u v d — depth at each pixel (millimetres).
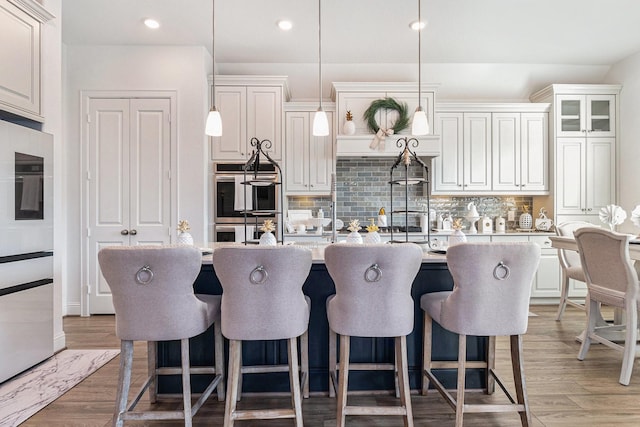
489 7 3258
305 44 3959
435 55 4285
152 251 1567
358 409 1694
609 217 3191
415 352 2213
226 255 1599
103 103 3895
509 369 2512
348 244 1647
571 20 3490
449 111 4469
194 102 3930
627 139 4309
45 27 2754
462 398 1706
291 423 1891
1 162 2242
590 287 2600
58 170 2889
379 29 3641
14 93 2404
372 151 4086
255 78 4094
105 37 3732
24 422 1871
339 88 4254
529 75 4656
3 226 2264
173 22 3469
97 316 3854
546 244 4293
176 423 1900
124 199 3895
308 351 2189
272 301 1638
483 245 1651
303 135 4312
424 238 4160
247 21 3457
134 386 2277
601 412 1959
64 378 2373
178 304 1639
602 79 4680
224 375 2123
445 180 4492
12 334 2340
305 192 4320
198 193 3910
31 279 2500
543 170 4496
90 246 3879
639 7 3260
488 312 1684
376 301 1669
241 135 4094
